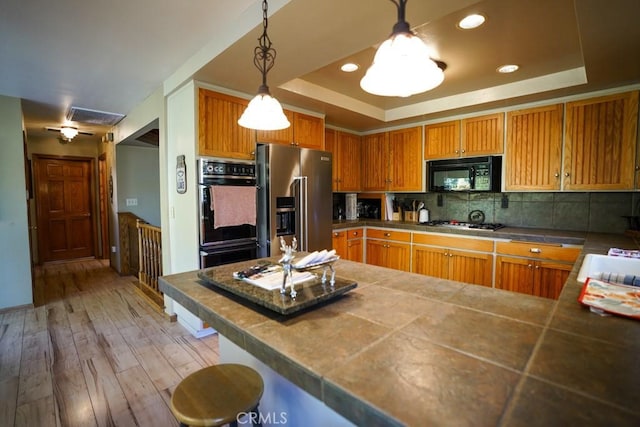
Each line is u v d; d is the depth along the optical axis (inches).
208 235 105.7
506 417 23.0
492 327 38.3
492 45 89.4
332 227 141.7
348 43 77.0
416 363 30.5
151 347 102.7
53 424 69.3
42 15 73.7
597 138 109.7
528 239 114.8
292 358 31.7
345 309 44.7
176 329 116.4
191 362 93.8
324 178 134.2
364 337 36.1
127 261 191.9
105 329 116.3
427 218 157.0
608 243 92.7
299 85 116.3
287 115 127.8
